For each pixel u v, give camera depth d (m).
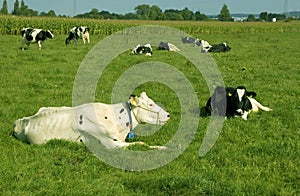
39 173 6.94
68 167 7.16
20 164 7.16
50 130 8.38
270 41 40.19
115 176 6.95
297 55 26.86
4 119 10.27
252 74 18.34
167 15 129.38
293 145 8.50
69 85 15.17
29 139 8.44
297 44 36.28
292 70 19.78
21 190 6.27
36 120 8.45
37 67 19.02
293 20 102.94
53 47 29.70
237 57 25.31
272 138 9.26
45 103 12.19
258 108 11.65
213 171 7.09
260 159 7.76
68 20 52.25
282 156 7.94
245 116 10.91
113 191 6.32
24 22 44.22
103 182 6.65
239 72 19.16
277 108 11.98
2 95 13.05
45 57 22.48
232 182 6.64
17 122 8.73
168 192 6.30
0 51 25.33
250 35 51.34
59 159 7.59
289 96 13.80
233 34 54.19
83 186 6.45
